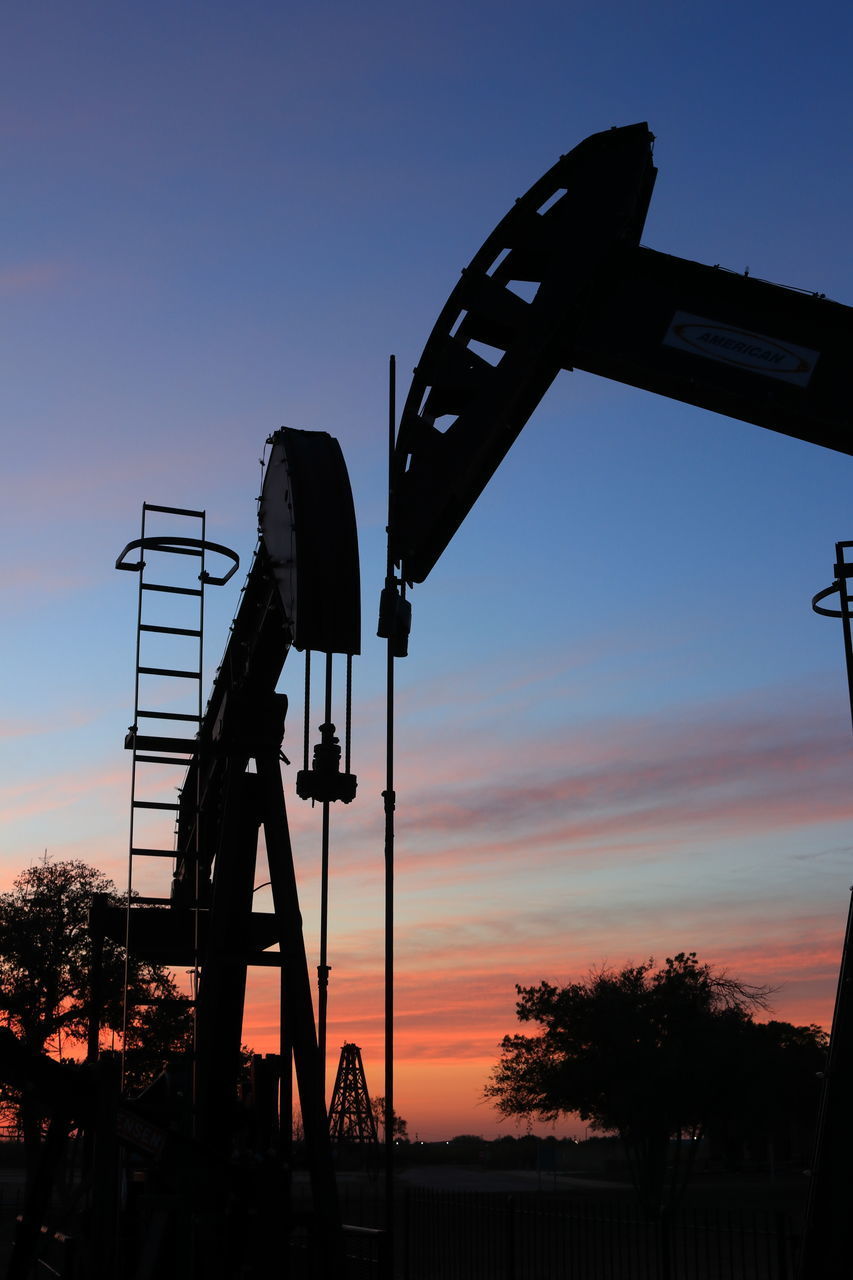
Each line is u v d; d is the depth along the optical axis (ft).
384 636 36.99
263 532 46.73
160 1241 35.73
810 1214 29.53
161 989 122.01
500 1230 51.16
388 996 33.91
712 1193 146.41
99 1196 32.30
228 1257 37.86
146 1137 35.35
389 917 34.40
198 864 48.39
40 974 122.11
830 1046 30.55
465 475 37.58
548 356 36.37
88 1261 32.24
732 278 35.27
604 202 36.55
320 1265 40.96
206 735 52.01
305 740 40.75
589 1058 129.90
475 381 37.86
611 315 35.91
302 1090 44.11
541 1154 161.79
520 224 37.45
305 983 45.98
